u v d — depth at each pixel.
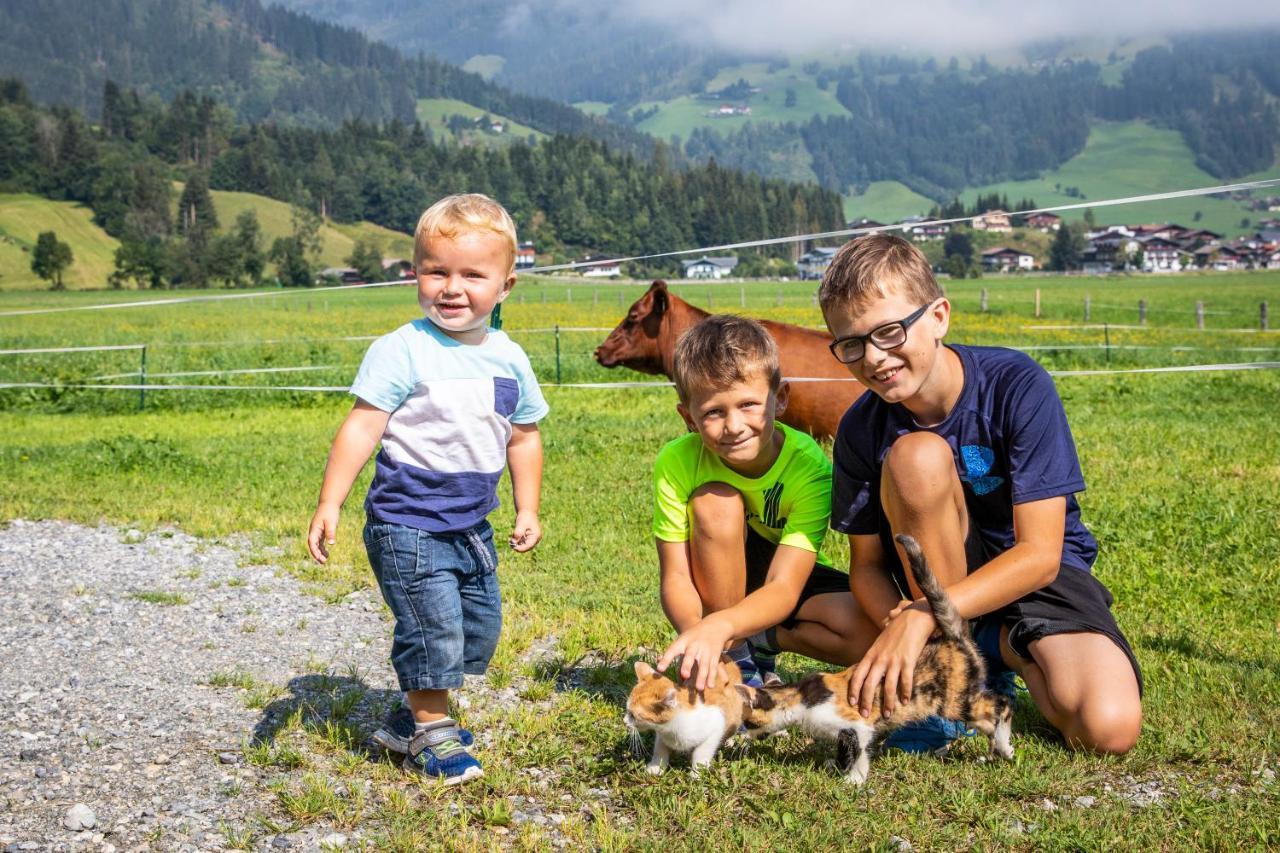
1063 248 173.50
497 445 3.87
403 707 4.12
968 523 4.00
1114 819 3.39
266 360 24.17
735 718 3.75
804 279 143.75
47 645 5.42
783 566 4.08
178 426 15.35
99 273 149.75
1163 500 8.45
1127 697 3.78
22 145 179.00
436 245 3.75
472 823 3.55
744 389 3.85
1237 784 3.68
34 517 8.55
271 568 7.02
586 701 4.62
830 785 3.65
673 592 4.24
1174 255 174.12
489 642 4.05
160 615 5.97
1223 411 14.20
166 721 4.42
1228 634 5.35
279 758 4.03
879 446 4.04
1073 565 4.12
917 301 3.70
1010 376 3.91
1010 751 3.83
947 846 3.31
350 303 79.06
